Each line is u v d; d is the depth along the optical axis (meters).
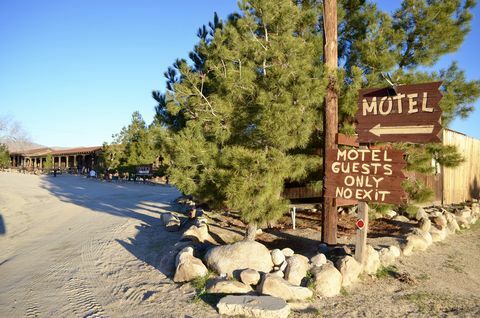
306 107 7.14
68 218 14.36
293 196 12.30
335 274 5.75
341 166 6.54
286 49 6.89
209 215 11.88
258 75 7.57
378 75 8.95
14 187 28.55
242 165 6.62
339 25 10.38
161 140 8.12
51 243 10.13
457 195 15.88
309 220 10.70
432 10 9.72
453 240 9.50
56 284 6.59
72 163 66.62
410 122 6.11
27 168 60.66
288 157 7.38
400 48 9.80
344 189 6.48
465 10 10.09
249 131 7.62
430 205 13.23
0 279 7.09
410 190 9.67
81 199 20.84
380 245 7.62
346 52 10.33
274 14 7.46
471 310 5.22
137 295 5.81
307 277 5.81
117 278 6.72
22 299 5.90
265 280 5.39
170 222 10.65
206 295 5.47
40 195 23.30
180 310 5.12
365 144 6.86
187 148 7.42
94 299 5.80
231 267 5.96
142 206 16.70
